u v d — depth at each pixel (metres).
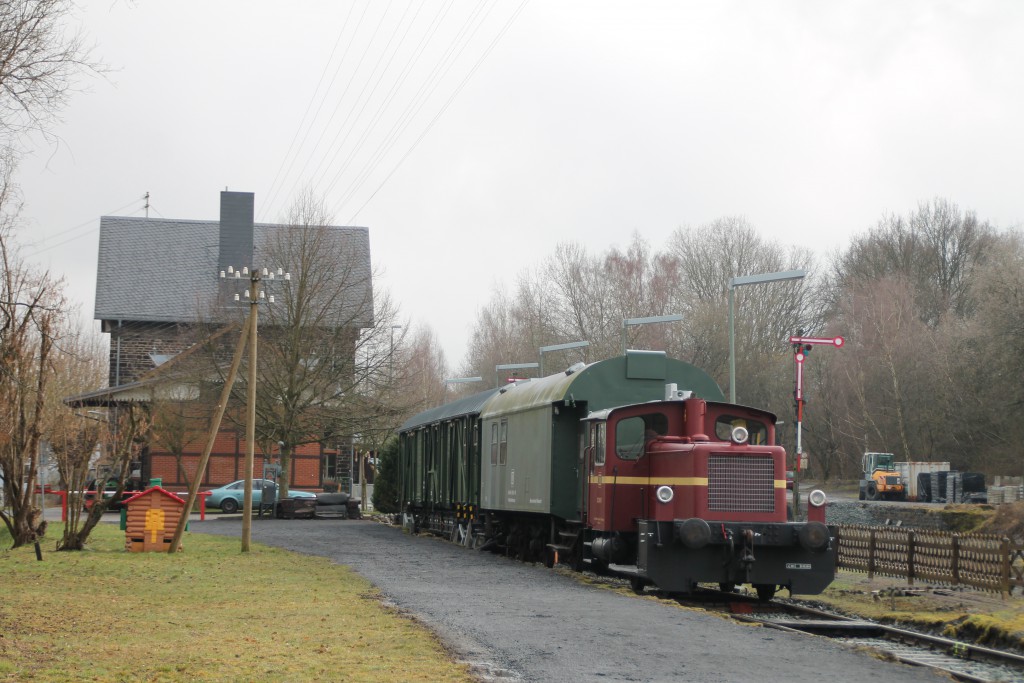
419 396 60.25
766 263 73.00
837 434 76.94
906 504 53.09
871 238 85.69
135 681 9.11
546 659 10.51
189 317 62.66
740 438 16.92
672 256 71.25
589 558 20.16
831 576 16.67
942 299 79.94
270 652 10.67
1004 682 10.96
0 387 22.70
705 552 16.52
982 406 61.75
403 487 40.78
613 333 66.50
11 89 14.65
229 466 56.94
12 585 16.78
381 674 9.55
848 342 74.06
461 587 17.55
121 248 66.88
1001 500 50.34
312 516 46.94
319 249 49.06
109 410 47.38
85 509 40.03
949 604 17.95
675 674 9.88
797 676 9.93
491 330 81.06
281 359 47.59
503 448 25.53
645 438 18.38
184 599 15.63
